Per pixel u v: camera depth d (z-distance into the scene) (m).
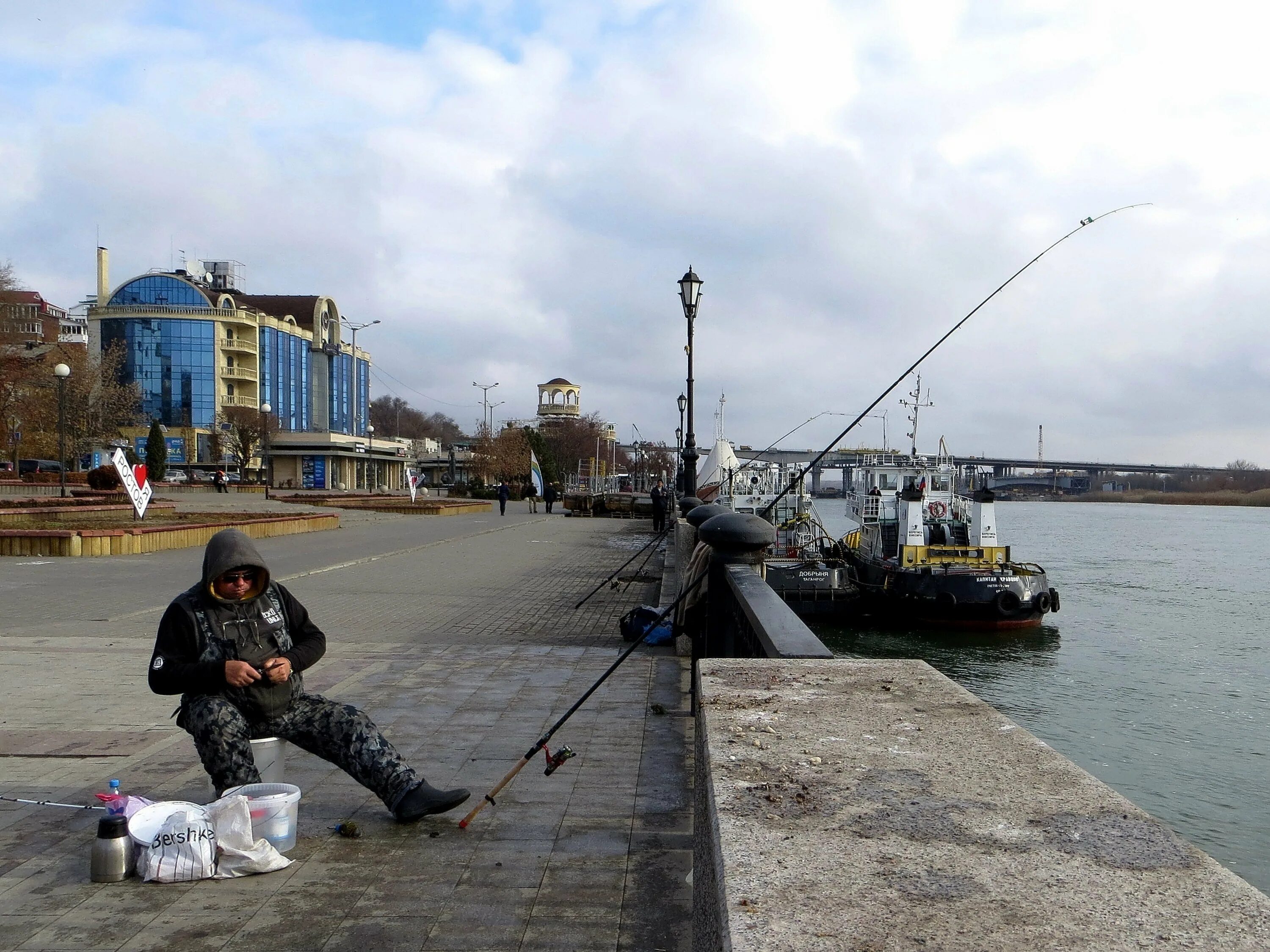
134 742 5.86
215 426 80.19
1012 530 92.31
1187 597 35.22
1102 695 20.00
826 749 2.17
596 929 3.31
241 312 86.25
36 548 21.09
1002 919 1.32
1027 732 2.31
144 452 80.69
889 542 31.03
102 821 3.71
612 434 128.75
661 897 3.59
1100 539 76.19
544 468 81.81
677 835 4.25
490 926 3.32
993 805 1.79
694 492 21.36
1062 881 1.45
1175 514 158.50
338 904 3.50
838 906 1.37
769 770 2.01
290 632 4.38
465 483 92.44
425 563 21.39
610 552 25.78
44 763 5.36
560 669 8.64
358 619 12.52
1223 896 1.39
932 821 1.71
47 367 54.28
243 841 3.74
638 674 8.37
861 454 34.53
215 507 41.00
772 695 2.68
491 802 4.40
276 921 3.35
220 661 4.07
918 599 26.05
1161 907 1.34
